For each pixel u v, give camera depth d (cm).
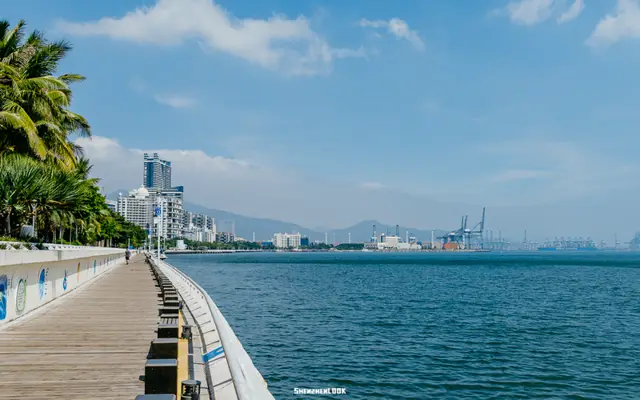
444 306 4631
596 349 2695
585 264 16925
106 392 851
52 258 2131
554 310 4406
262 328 3300
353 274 10669
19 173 2595
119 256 7538
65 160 3238
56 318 1736
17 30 3019
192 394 724
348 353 2533
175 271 3509
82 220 5431
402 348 2664
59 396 825
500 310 4356
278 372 2159
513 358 2462
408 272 11538
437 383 2022
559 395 1898
